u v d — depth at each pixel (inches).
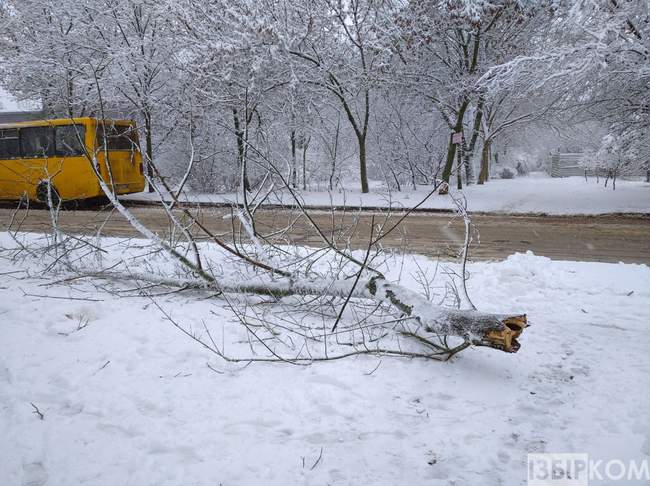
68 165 609.0
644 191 715.4
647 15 490.3
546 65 533.3
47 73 730.2
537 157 1852.9
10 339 167.9
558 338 168.4
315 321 190.9
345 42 698.2
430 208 578.9
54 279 241.1
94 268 253.8
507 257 305.6
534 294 215.6
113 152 622.2
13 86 792.9
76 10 698.2
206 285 213.3
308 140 836.6
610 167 810.8
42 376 143.3
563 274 240.2
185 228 212.1
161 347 162.6
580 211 546.0
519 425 119.6
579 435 114.7
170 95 730.8
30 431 116.6
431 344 161.0
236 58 613.3
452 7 627.5
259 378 143.6
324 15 652.7
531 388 137.0
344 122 866.1
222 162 770.2
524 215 538.0
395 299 168.6
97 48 708.7
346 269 245.1
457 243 362.0
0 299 207.6
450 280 234.7
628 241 372.2
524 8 630.5
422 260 277.1
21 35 744.3
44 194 625.0
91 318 190.9
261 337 172.9
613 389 133.5
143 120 760.3
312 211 569.9
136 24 741.9
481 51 721.0
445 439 114.3
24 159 625.3
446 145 874.1
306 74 683.4
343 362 154.0
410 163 817.5
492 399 132.0
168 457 107.7
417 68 714.2
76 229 414.0
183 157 801.6
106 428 118.6
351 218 506.3
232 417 123.0
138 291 224.8
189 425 119.3
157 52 733.3
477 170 1240.2
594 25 514.9
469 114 933.2
